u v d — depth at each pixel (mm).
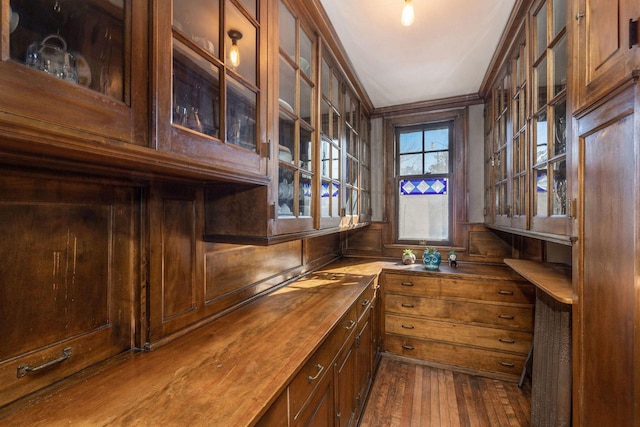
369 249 3244
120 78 663
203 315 1293
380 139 3229
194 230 1250
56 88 536
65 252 859
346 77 2246
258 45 1145
